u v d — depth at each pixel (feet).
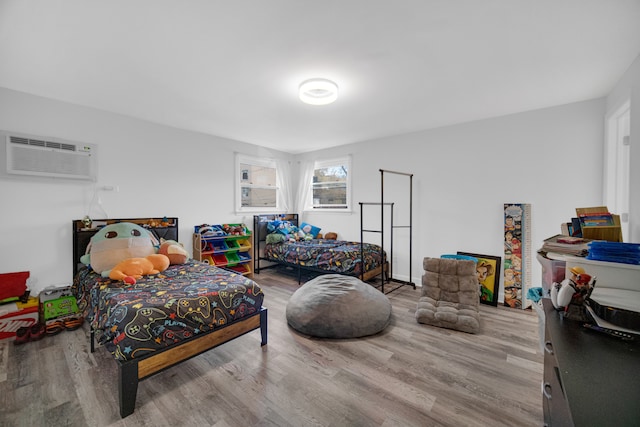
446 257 11.95
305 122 12.15
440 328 8.90
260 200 17.01
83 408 5.35
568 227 6.26
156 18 5.46
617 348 3.04
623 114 8.55
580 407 2.08
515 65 7.25
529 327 8.95
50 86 8.60
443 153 12.70
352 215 16.20
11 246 8.89
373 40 6.18
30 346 7.64
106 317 5.89
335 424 4.98
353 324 8.20
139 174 11.74
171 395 5.76
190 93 9.07
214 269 9.25
